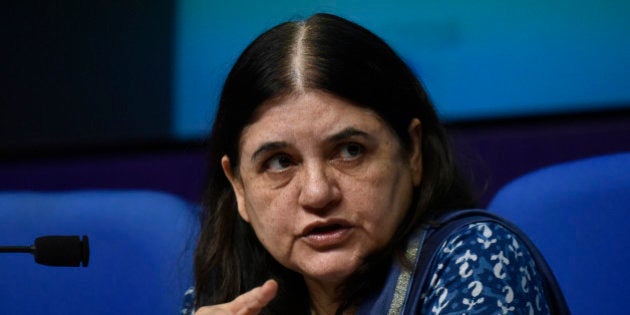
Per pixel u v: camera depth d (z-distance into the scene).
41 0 8.09
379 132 3.68
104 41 7.98
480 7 7.25
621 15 7.08
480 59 7.27
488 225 3.87
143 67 7.89
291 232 3.72
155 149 7.86
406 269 3.83
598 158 4.83
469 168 4.35
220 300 4.40
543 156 6.95
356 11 7.39
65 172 7.61
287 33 3.73
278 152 3.67
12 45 8.17
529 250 3.95
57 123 8.07
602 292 4.70
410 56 7.35
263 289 3.56
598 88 7.14
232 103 3.81
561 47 7.16
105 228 5.28
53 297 5.30
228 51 7.66
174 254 5.13
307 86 3.61
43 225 5.35
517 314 3.61
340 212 3.65
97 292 5.25
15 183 7.68
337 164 3.65
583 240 4.74
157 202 5.26
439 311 3.69
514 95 7.24
